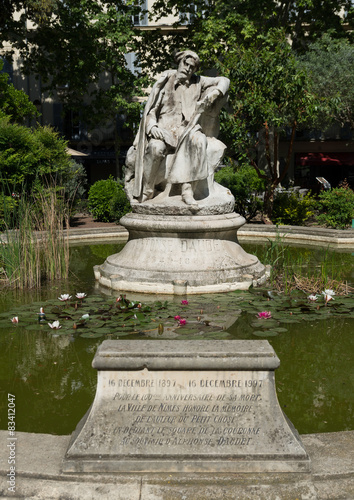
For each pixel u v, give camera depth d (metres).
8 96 18.97
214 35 18.03
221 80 7.20
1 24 21.45
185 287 6.40
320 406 3.42
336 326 5.23
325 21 21.83
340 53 18.88
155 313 5.53
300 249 10.24
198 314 5.54
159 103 7.21
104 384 2.50
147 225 6.72
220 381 2.49
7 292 6.73
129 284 6.66
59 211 7.83
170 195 7.10
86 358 4.33
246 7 19.11
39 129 15.62
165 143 6.90
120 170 30.52
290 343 4.73
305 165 30.53
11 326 5.17
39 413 3.33
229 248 6.98
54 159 15.16
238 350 2.51
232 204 7.11
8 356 4.38
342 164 29.28
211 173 7.27
